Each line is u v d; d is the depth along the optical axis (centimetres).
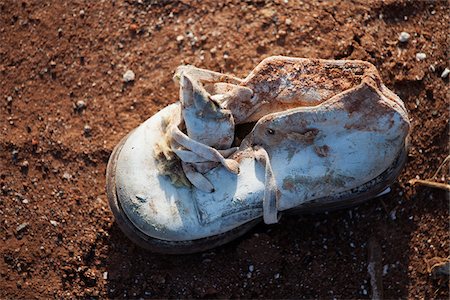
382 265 46
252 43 49
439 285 46
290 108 43
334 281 46
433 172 48
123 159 44
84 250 47
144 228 43
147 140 44
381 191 45
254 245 45
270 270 46
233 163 42
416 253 47
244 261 46
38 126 49
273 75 42
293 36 49
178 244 44
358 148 42
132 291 46
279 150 43
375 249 46
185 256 46
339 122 41
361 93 41
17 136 49
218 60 49
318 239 46
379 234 47
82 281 46
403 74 49
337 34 49
